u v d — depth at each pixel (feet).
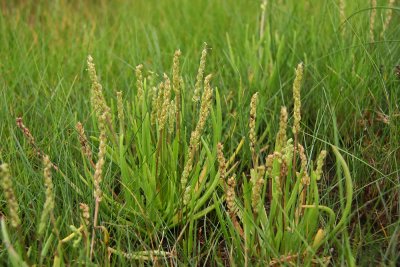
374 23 2.95
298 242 1.90
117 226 2.02
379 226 2.17
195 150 2.11
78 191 2.13
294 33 2.97
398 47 2.73
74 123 2.41
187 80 2.68
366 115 2.60
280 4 3.58
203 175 2.15
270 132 2.53
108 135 2.27
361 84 2.64
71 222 2.02
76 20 4.07
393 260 1.84
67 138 2.34
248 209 1.89
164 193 2.20
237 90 2.88
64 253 1.90
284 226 1.90
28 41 3.67
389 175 2.18
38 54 3.34
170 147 2.14
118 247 1.92
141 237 2.16
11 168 2.27
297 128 1.90
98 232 2.04
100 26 4.16
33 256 1.95
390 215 2.07
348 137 2.45
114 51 3.52
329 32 3.20
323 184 2.36
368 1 3.14
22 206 2.08
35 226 2.08
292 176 2.09
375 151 2.35
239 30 3.57
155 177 2.11
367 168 2.29
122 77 3.08
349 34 2.96
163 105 2.02
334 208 2.25
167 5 4.34
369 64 2.64
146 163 2.10
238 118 2.55
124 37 3.74
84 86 2.97
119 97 2.07
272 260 1.93
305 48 3.14
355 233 2.03
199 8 4.15
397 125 2.38
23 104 2.73
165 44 3.65
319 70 2.92
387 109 2.56
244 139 2.30
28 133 2.05
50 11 4.37
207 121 2.46
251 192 2.04
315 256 1.91
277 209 1.95
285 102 2.79
